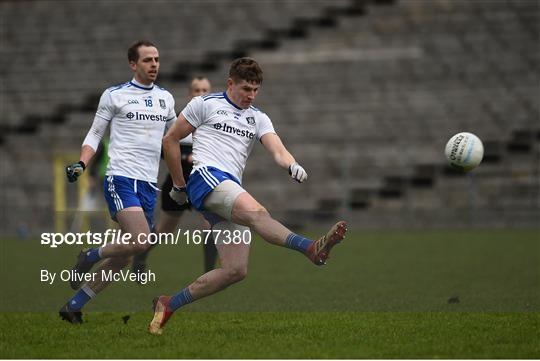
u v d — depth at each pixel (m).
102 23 102.06
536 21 92.31
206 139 23.53
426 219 74.38
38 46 100.38
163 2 103.00
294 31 97.06
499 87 86.06
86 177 69.31
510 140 80.12
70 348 22.23
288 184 80.25
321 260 21.50
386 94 87.25
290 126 85.62
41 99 93.50
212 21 99.88
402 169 79.00
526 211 73.06
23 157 87.44
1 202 83.81
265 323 26.47
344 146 82.44
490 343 22.30
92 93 93.69
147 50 27.47
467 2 95.12
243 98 23.36
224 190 22.58
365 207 78.00
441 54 91.06
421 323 25.92
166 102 28.06
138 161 27.30
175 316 28.23
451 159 26.00
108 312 29.30
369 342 22.62
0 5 105.56
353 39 94.69
